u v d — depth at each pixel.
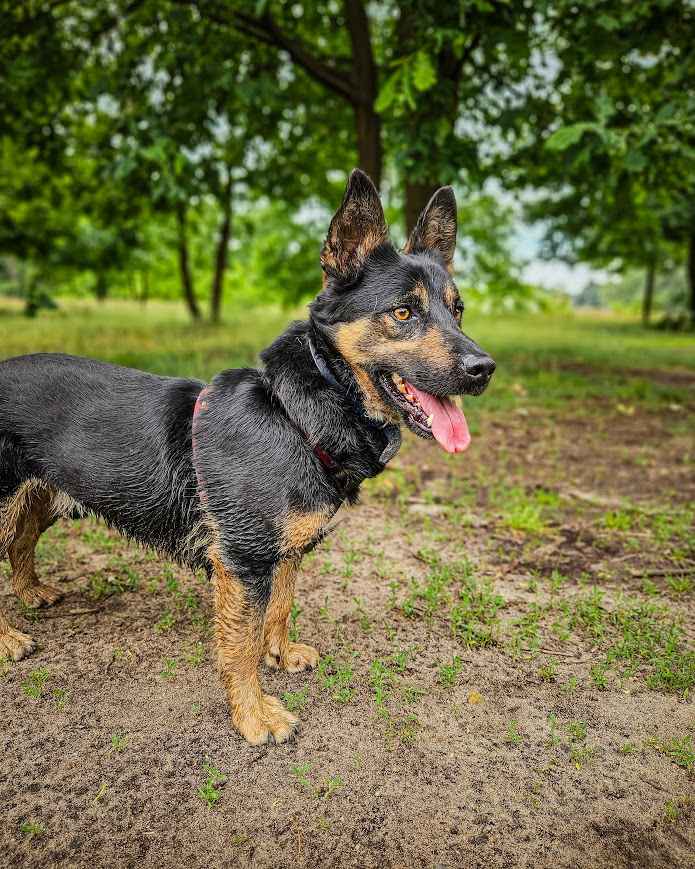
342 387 0.83
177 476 0.85
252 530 0.80
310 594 1.18
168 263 10.31
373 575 1.26
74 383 0.90
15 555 1.08
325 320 0.84
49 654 0.98
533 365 4.09
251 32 3.18
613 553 1.39
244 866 0.66
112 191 4.46
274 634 0.97
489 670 0.98
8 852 0.67
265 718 0.84
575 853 0.69
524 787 0.77
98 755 0.80
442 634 1.07
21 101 3.40
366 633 1.07
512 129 3.23
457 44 2.33
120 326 5.91
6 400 0.90
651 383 3.59
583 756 0.81
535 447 2.19
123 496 0.87
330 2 3.63
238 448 0.81
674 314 9.38
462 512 1.56
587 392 3.19
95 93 3.02
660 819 0.73
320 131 4.41
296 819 0.72
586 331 8.09
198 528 0.86
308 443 0.80
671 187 3.18
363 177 0.82
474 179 3.01
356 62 3.24
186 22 2.97
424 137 2.46
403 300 0.83
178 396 0.88
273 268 7.55
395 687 0.93
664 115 2.32
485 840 0.70
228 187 5.64
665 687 0.95
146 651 1.00
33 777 0.76
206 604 1.14
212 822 0.71
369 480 1.77
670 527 1.50
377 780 0.77
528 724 0.87
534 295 12.47
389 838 0.70
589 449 2.18
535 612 1.12
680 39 2.51
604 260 8.84
